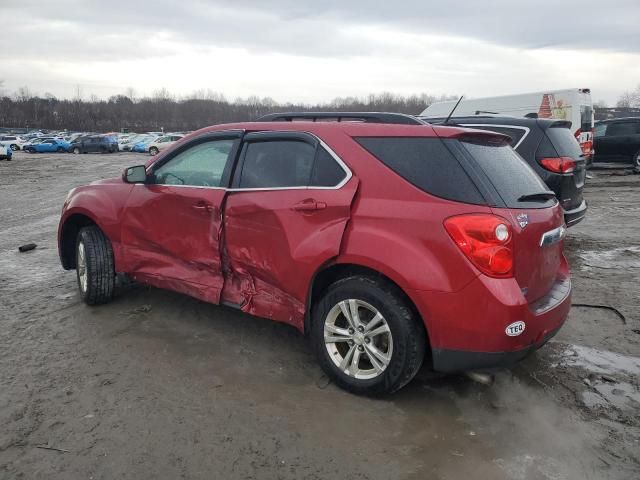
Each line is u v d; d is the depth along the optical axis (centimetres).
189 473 272
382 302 328
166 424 314
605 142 1797
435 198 318
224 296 415
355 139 356
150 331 451
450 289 306
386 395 343
